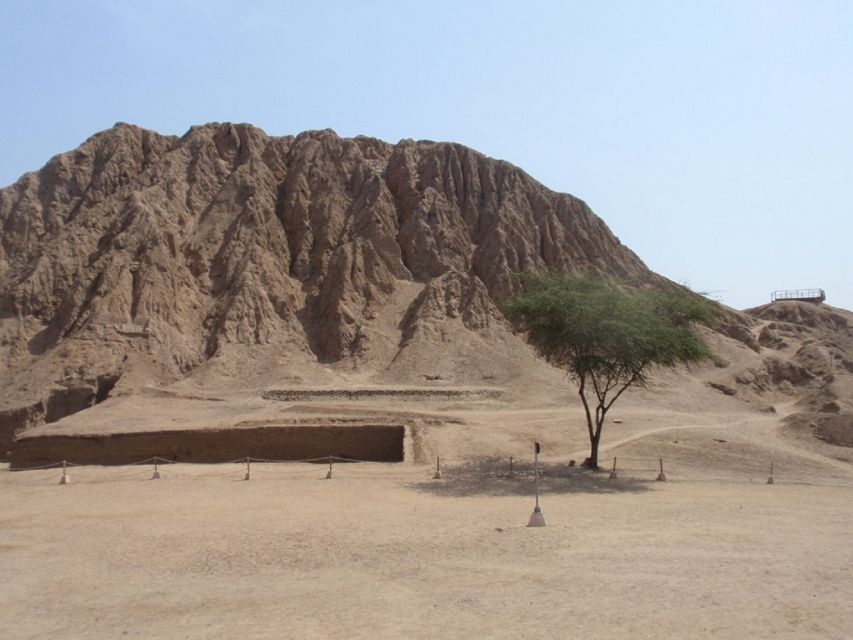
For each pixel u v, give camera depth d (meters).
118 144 63.56
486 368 47.28
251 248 54.81
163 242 53.06
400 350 49.62
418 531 16.83
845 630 9.88
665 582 12.31
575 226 61.75
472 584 12.42
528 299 28.50
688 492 23.38
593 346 27.42
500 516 18.73
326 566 13.94
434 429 33.38
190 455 32.41
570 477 25.97
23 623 11.12
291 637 10.09
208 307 52.41
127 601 12.08
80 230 55.78
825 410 41.62
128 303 49.38
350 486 24.08
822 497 22.72
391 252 56.81
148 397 41.56
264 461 31.36
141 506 20.78
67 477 25.95
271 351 49.12
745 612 10.67
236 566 14.12
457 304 52.81
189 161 61.88
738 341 56.78
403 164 63.09
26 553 15.52
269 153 63.94
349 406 39.12
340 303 52.31
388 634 10.07
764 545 15.23
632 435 33.34
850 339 58.38
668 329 27.83
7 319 50.91
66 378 44.09
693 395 45.53
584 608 10.92
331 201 59.66
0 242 57.59
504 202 61.53
